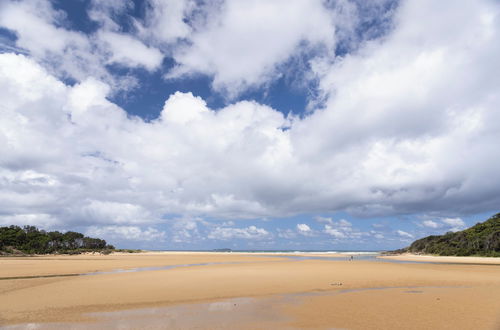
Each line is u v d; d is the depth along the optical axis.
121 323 15.14
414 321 15.12
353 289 25.34
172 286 27.02
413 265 53.97
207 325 14.64
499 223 97.50
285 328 14.07
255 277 33.44
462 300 20.44
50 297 22.12
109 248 156.75
